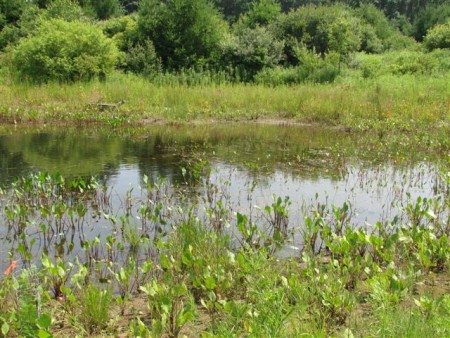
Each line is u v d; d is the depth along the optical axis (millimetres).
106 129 13750
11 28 29000
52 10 27406
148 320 3818
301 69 21938
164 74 23062
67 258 5156
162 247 4785
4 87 17297
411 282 4086
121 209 6793
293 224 6301
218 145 11688
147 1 25578
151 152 10711
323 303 3600
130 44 24641
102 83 19266
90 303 3717
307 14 26109
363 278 4508
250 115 15914
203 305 3787
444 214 6656
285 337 3193
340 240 4660
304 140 12516
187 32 24562
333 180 8531
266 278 4000
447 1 45094
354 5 52812
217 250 4781
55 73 19312
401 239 4727
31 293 4113
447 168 9242
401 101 16031
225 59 24203
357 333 3357
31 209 6637
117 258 5141
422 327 3131
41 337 2982
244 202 7184
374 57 24812
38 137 12297
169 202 7098
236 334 3219
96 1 39156
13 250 5301
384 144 11828
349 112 15633
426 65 22297
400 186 8219
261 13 28203
